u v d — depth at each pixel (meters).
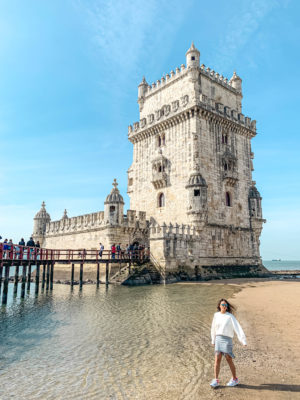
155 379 8.81
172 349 11.39
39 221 62.31
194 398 7.55
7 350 11.68
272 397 7.42
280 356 10.34
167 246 34.94
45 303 22.50
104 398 7.79
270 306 19.66
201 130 42.00
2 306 21.83
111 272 38.69
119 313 18.05
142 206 47.72
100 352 11.25
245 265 44.28
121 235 41.25
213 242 40.31
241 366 9.57
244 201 46.69
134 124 51.25
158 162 44.81
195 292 26.73
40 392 8.26
